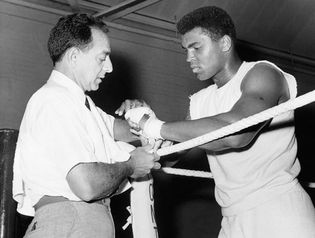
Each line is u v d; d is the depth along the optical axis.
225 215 1.74
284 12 5.10
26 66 4.14
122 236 3.87
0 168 1.50
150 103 4.76
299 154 5.50
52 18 4.35
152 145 1.61
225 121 1.47
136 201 1.59
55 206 1.27
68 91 1.38
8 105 3.99
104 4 4.50
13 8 4.18
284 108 1.18
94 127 1.37
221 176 1.75
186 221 4.53
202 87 5.10
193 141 1.39
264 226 1.61
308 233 1.57
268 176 1.65
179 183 4.61
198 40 1.72
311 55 5.76
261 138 1.66
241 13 4.98
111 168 1.31
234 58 1.77
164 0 4.60
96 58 1.46
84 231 1.25
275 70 1.66
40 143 1.30
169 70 4.95
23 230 1.66
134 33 4.82
